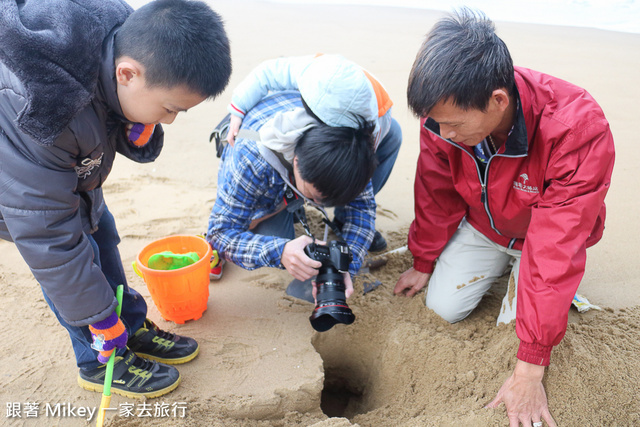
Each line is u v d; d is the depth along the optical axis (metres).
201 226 2.92
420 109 1.71
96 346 1.70
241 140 2.08
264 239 2.11
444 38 1.66
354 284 2.55
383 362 2.26
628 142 3.88
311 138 1.71
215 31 1.48
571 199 1.76
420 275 2.51
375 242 2.80
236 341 2.20
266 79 2.19
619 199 3.21
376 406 2.21
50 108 1.29
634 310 2.37
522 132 1.79
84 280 1.56
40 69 1.25
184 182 3.43
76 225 1.54
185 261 2.18
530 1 9.45
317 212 3.14
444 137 1.80
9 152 1.38
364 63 5.63
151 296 2.38
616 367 2.00
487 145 1.98
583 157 1.74
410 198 3.38
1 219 1.57
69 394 1.95
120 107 1.51
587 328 2.22
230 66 1.54
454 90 1.61
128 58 1.41
